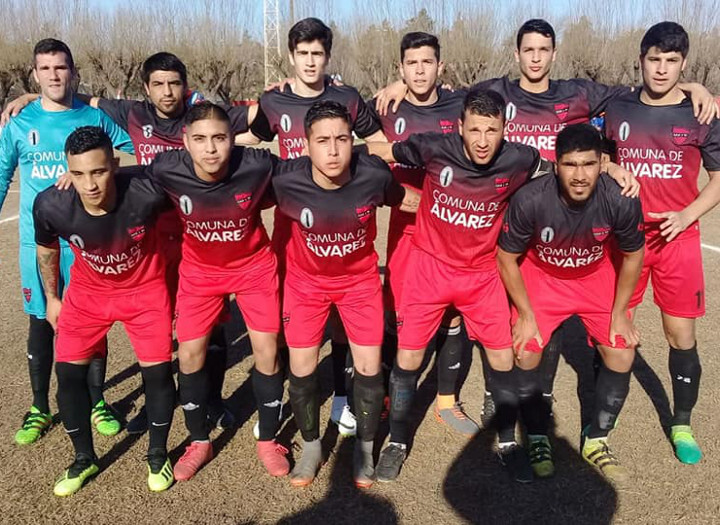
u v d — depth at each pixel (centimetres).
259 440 359
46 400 397
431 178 342
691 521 309
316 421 350
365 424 344
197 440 360
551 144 404
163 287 340
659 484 340
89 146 289
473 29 2864
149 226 325
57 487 331
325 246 329
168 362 337
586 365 496
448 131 404
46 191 316
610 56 2850
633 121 367
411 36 390
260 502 328
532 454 361
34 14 2858
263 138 444
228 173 317
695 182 370
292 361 341
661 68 346
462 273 348
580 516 315
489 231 341
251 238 341
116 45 2981
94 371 398
